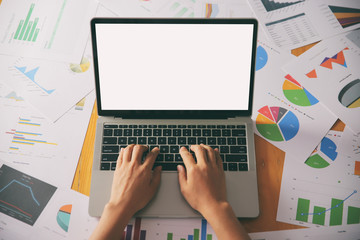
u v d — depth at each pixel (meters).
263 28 0.73
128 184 0.51
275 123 0.62
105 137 0.58
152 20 0.51
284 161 0.58
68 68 0.68
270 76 0.67
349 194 0.55
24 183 0.57
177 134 0.58
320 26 0.72
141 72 0.55
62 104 0.65
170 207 0.53
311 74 0.67
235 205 0.53
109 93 0.57
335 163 0.58
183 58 0.54
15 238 0.52
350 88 0.65
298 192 0.56
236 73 0.55
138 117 0.59
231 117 0.60
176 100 0.58
